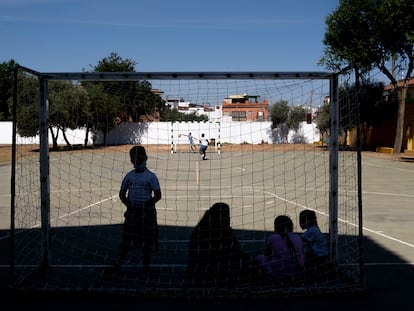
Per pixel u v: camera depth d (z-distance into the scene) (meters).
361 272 5.39
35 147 11.69
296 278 5.66
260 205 12.20
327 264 5.98
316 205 11.96
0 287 5.55
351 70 5.55
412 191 15.09
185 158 29.23
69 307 5.00
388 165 25.67
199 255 5.79
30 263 6.52
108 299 5.23
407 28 29.05
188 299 5.20
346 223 8.91
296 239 5.88
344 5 30.61
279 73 5.65
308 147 21.33
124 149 11.55
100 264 6.54
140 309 4.95
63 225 9.38
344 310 4.91
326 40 31.94
